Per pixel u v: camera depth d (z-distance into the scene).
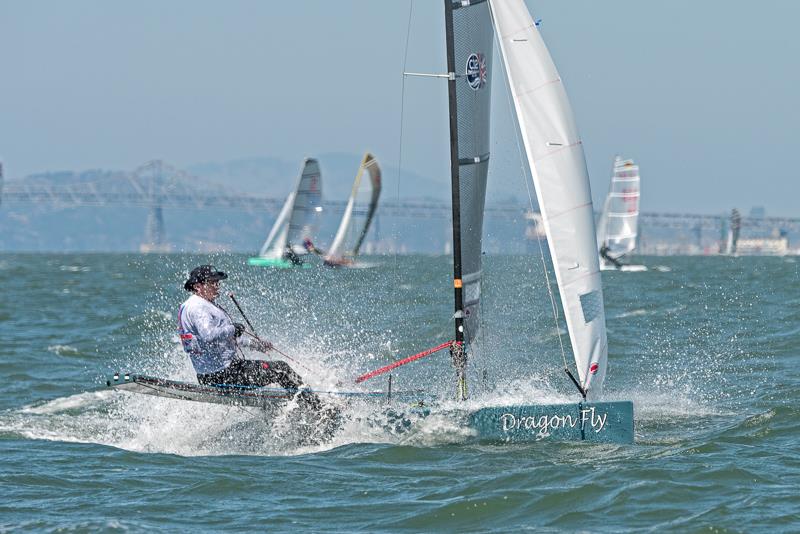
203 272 38.78
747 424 39.34
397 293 119.62
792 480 30.64
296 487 31.11
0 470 33.50
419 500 29.41
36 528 26.89
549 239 37.41
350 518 27.83
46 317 98.31
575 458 34.19
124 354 66.94
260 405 38.50
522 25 37.09
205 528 26.97
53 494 30.61
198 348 38.34
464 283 38.19
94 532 26.44
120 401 47.09
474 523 27.27
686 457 33.91
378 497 29.84
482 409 37.47
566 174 37.31
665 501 28.53
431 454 35.19
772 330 72.19
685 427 40.44
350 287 135.88
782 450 34.84
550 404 37.25
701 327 76.00
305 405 38.53
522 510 28.14
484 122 37.81
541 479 31.11
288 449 37.22
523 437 37.22
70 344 73.00
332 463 34.38
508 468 32.94
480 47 37.28
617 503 28.42
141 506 29.14
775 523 26.38
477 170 37.72
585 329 37.66
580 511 27.86
